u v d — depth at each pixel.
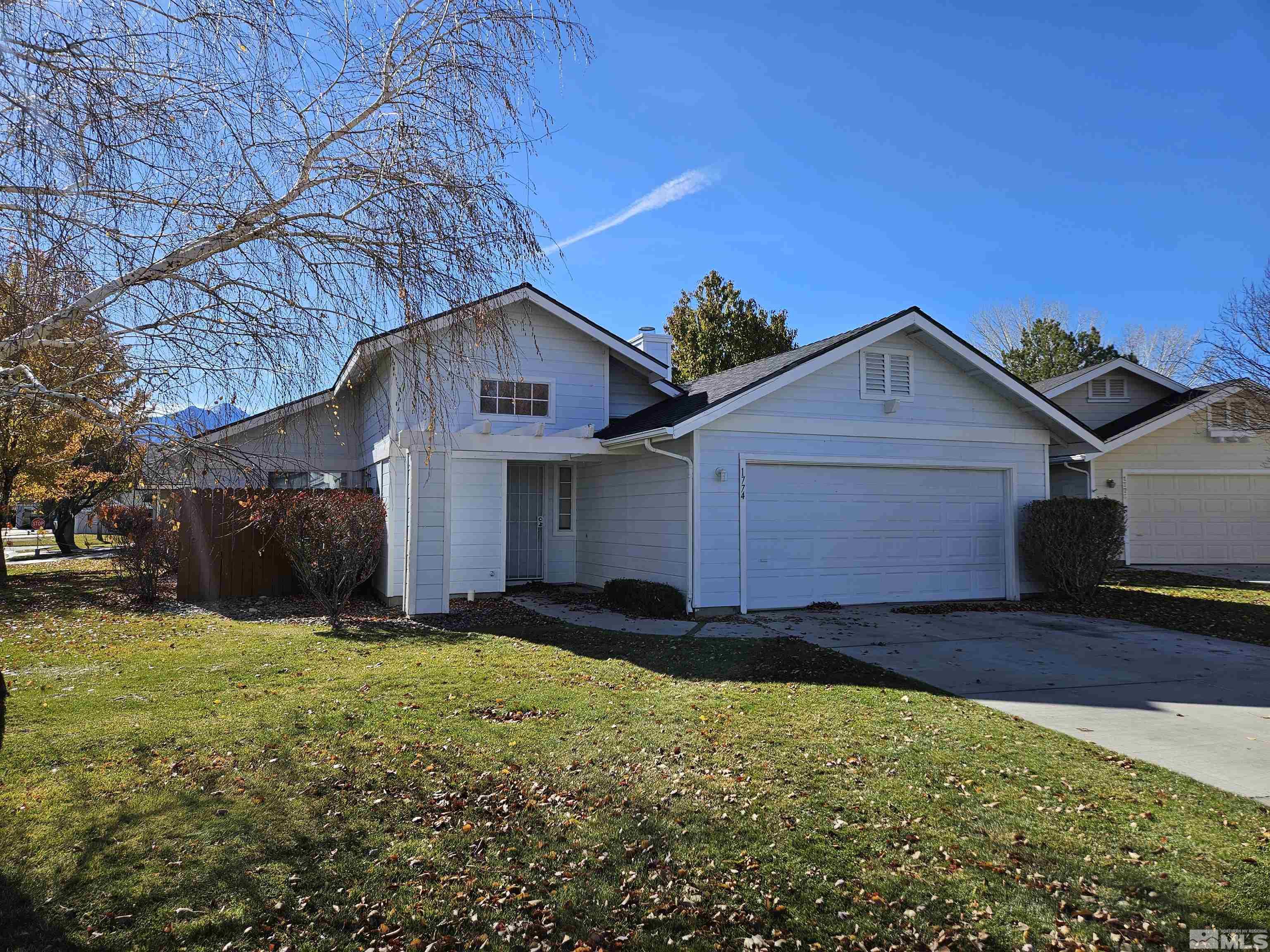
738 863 3.83
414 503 11.51
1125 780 4.91
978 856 3.90
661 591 11.57
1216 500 19.20
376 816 4.32
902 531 13.06
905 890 3.59
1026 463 13.88
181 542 13.69
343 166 5.04
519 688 7.11
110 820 4.19
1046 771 5.05
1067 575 12.91
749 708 6.48
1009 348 42.66
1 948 3.06
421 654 8.66
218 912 3.37
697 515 11.62
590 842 4.04
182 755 5.19
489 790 4.70
